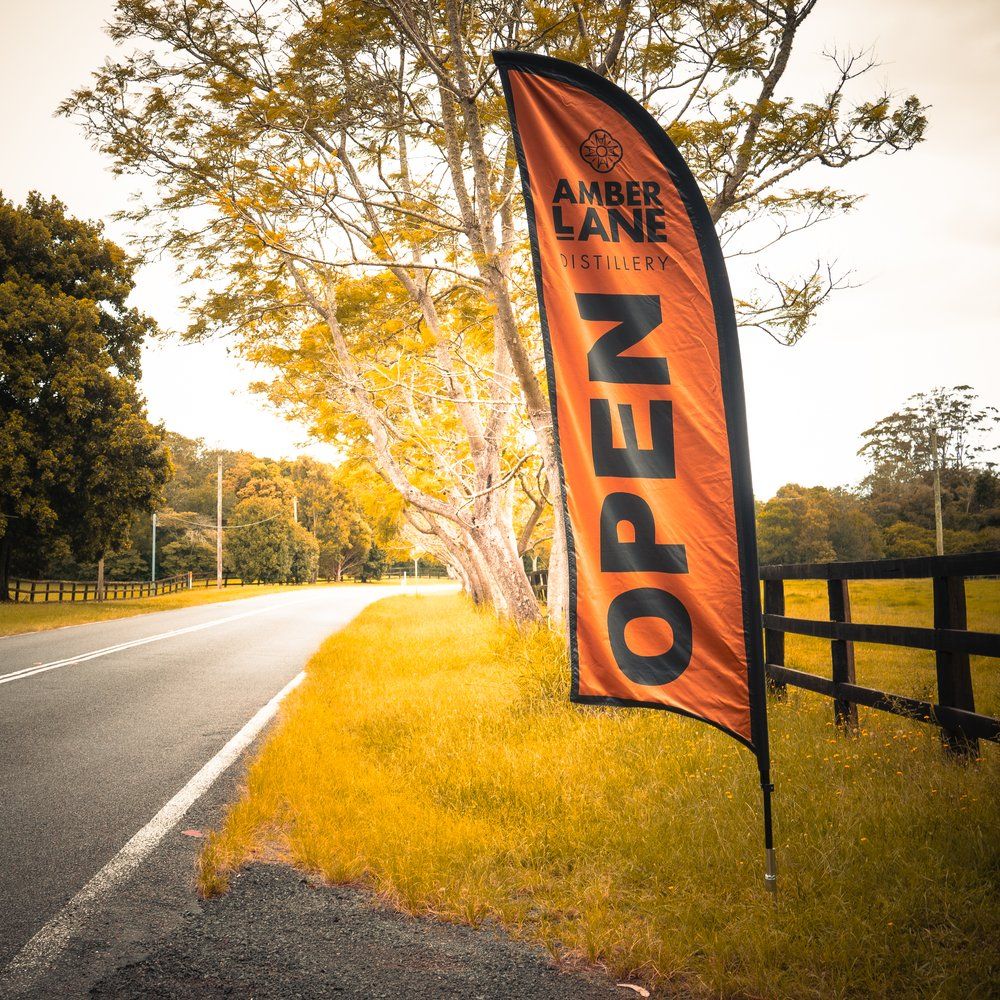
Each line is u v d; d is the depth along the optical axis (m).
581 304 4.48
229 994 3.00
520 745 6.36
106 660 13.52
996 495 62.22
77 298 32.50
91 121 10.77
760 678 4.07
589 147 4.55
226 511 87.06
